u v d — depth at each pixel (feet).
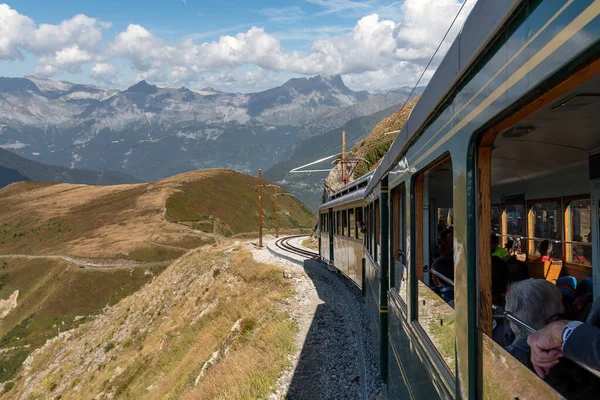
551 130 8.68
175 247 409.28
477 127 7.38
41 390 128.26
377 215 26.55
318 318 50.57
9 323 349.00
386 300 23.75
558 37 4.77
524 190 17.63
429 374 11.53
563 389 6.59
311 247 138.92
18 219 581.94
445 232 16.61
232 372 42.14
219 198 584.81
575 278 14.52
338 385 33.22
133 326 120.57
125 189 644.69
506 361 6.67
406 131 14.67
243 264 102.83
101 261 388.16
